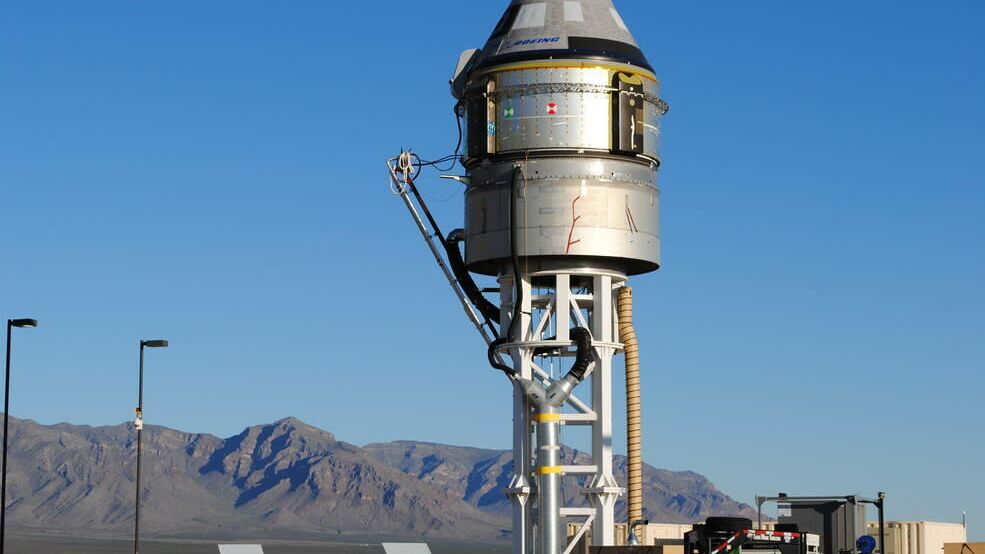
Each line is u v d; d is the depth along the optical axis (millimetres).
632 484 65750
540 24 63781
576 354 62562
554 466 60406
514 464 62969
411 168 67250
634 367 65500
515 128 62750
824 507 51375
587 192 62094
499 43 64062
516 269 62562
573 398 62500
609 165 62625
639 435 65875
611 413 62562
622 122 62438
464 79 65562
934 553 81438
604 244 61969
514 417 63125
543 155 62500
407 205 67250
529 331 63375
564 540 70875
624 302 65500
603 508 61906
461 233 66750
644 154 63188
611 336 63344
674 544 67125
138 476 79062
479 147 63438
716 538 49594
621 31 64312
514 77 62812
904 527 81188
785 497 52062
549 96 62406
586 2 64750
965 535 83812
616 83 62562
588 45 62812
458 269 66938
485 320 68438
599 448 62219
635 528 65375
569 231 61781
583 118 62281
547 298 63969
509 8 65750
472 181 64688
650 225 63469
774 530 51344
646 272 65688
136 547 78188
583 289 66188
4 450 71438
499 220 63062
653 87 64000
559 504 60781
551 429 60625
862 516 51312
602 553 61250
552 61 62375
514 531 62719
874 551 51688
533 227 62125
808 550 49750
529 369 63094
